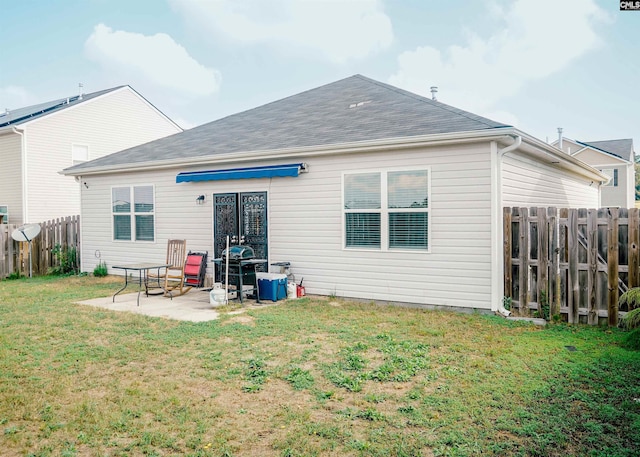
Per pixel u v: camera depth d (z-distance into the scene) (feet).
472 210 26.48
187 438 11.59
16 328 23.12
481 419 12.41
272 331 22.22
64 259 47.01
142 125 70.95
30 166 56.90
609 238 23.00
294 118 39.75
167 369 16.84
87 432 11.95
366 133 30.12
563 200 43.78
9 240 44.96
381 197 29.48
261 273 32.12
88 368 17.03
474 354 18.30
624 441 11.19
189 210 38.47
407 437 11.50
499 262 26.12
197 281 34.47
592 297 23.50
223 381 15.58
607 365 16.66
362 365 16.87
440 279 27.63
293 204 33.14
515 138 25.64
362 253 30.37
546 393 14.11
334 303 29.68
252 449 11.08
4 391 14.76
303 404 13.64
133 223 42.27
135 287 37.88
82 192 46.26
